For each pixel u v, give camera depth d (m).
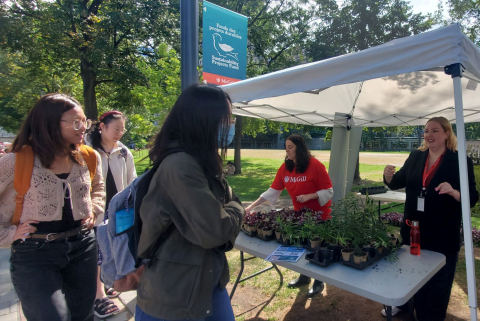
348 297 2.83
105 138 2.65
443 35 1.60
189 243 1.09
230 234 1.05
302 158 2.81
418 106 3.62
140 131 15.55
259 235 2.40
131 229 1.26
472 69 1.73
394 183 2.47
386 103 3.62
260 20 14.33
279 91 2.18
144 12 11.54
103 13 11.88
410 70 1.67
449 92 3.04
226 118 1.14
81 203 1.67
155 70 12.70
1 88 18.31
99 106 19.61
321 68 1.96
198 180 1.02
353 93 3.43
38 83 18.11
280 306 2.72
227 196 1.23
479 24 10.90
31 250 1.49
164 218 1.03
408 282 1.59
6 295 2.91
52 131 1.49
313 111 4.09
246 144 68.06
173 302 1.05
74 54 10.81
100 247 1.36
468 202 1.71
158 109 12.09
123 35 12.08
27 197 1.48
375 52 1.77
